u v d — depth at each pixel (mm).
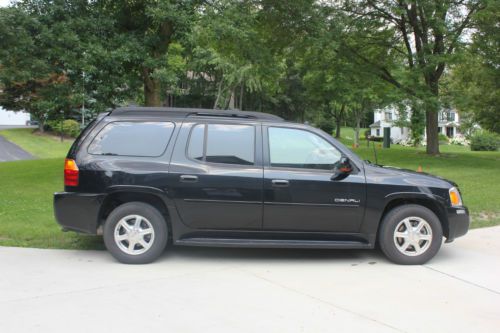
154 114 6098
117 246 5828
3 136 44500
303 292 4980
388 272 5738
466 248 6918
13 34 10875
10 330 3969
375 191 5926
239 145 5984
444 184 6148
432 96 17344
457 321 4328
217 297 4785
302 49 18547
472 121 29484
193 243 5840
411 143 48062
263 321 4227
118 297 4738
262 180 5836
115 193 5828
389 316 4406
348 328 4125
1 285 5047
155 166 5836
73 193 5832
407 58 19938
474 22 17891
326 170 5969
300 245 5906
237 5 14172
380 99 19250
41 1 11773
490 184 12469
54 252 6324
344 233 5973
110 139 5977
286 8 16078
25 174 13805
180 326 4090
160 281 5242
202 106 56000
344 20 17594
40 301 4609
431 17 16859
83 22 11727
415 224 6055
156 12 11703
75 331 3967
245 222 5875
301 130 6078
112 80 12227
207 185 5809
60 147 38594
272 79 19266
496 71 19547
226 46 16656
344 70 19312
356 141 50281
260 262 6066
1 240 6746
